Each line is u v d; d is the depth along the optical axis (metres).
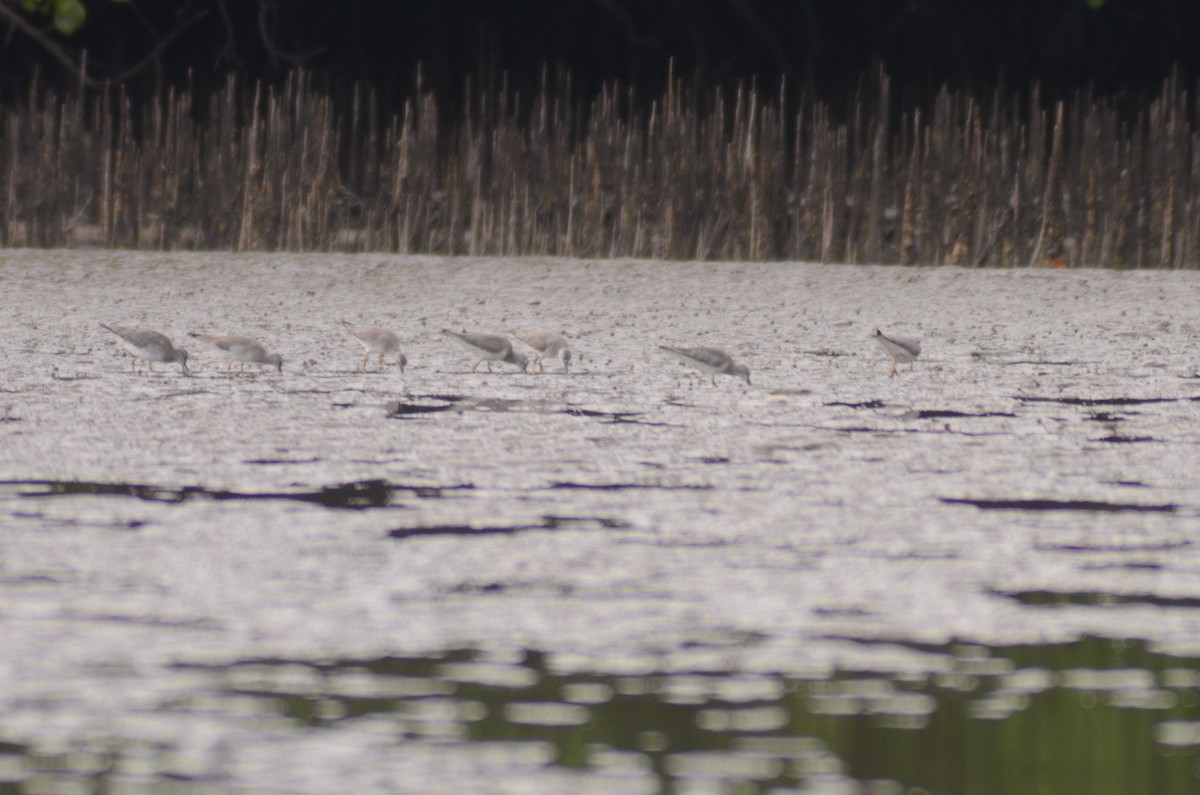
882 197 73.06
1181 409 35.97
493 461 28.81
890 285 64.44
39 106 106.50
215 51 108.94
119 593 19.23
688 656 17.03
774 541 22.41
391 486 26.30
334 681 16.06
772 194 73.88
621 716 15.17
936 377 41.81
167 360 41.09
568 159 75.12
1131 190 72.62
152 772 13.62
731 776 13.80
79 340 47.62
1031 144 74.88
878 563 21.17
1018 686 16.17
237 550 21.53
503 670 16.48
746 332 51.88
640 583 19.98
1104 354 47.09
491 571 20.52
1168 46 112.44
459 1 110.25
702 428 33.03
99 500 24.78
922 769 14.01
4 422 32.38
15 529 22.66
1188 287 64.62
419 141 75.56
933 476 27.61
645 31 111.56
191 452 29.36
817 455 29.72
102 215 74.25
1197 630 18.19
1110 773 13.92
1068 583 20.22
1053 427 33.31
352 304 57.94
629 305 58.53
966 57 111.88
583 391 38.91
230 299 58.53
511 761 14.01
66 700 15.38
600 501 25.19
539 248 74.31
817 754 14.30
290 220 74.50
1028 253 73.44
